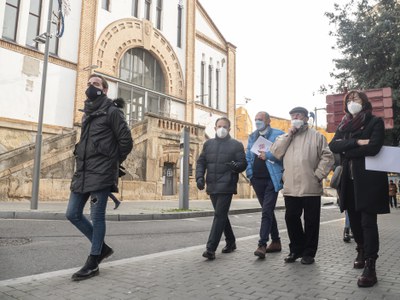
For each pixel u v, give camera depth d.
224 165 5.09
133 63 22.97
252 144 5.59
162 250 5.80
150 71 24.19
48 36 11.38
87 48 19.53
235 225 9.55
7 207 10.41
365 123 3.89
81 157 3.95
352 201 4.14
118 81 21.28
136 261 4.71
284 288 3.50
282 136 4.86
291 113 4.81
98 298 3.18
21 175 13.03
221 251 5.43
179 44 26.70
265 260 4.82
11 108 16.34
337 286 3.58
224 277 3.91
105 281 3.72
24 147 13.74
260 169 5.32
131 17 22.48
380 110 8.98
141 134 17.36
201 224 9.59
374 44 16.19
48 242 5.97
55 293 3.30
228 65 31.28
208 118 28.42
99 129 3.94
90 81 4.05
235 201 19.94
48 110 17.72
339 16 17.19
